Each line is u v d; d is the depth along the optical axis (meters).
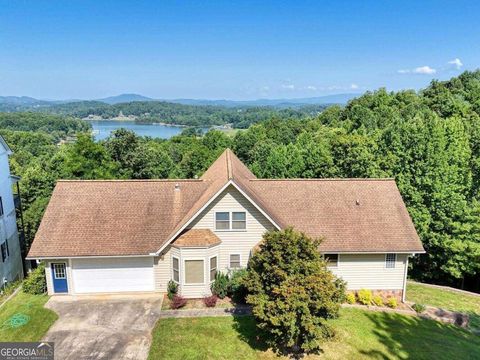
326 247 22.03
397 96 83.25
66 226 21.72
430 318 21.06
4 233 26.38
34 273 23.19
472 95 68.94
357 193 25.22
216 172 27.45
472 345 18.30
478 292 29.58
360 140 40.66
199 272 21.17
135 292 21.98
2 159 26.77
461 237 26.62
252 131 92.50
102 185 24.11
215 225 21.77
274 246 15.83
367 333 18.56
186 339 17.22
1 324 18.50
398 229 23.14
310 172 44.78
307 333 15.55
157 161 61.78
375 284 23.09
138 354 16.06
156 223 22.45
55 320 18.84
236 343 17.03
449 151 28.42
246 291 20.89
